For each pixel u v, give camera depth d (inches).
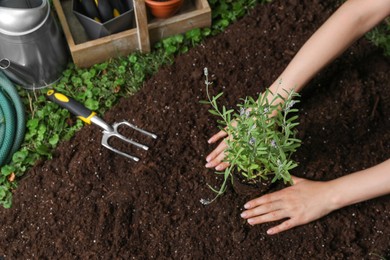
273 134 38.5
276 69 50.6
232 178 43.4
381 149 47.2
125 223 45.1
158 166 46.8
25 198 46.7
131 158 47.3
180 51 52.7
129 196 46.0
